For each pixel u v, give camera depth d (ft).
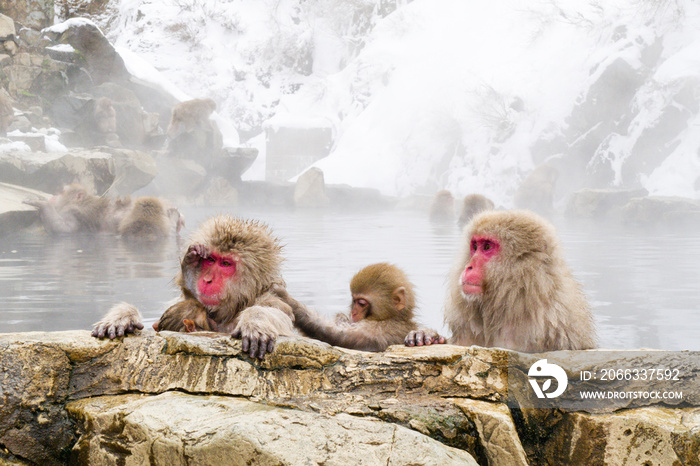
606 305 19.79
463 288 12.42
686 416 9.71
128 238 36.86
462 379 10.33
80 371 10.49
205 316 12.47
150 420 9.39
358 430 8.97
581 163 84.07
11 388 10.07
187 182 74.23
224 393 10.23
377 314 14.01
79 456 9.89
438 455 8.73
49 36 74.23
